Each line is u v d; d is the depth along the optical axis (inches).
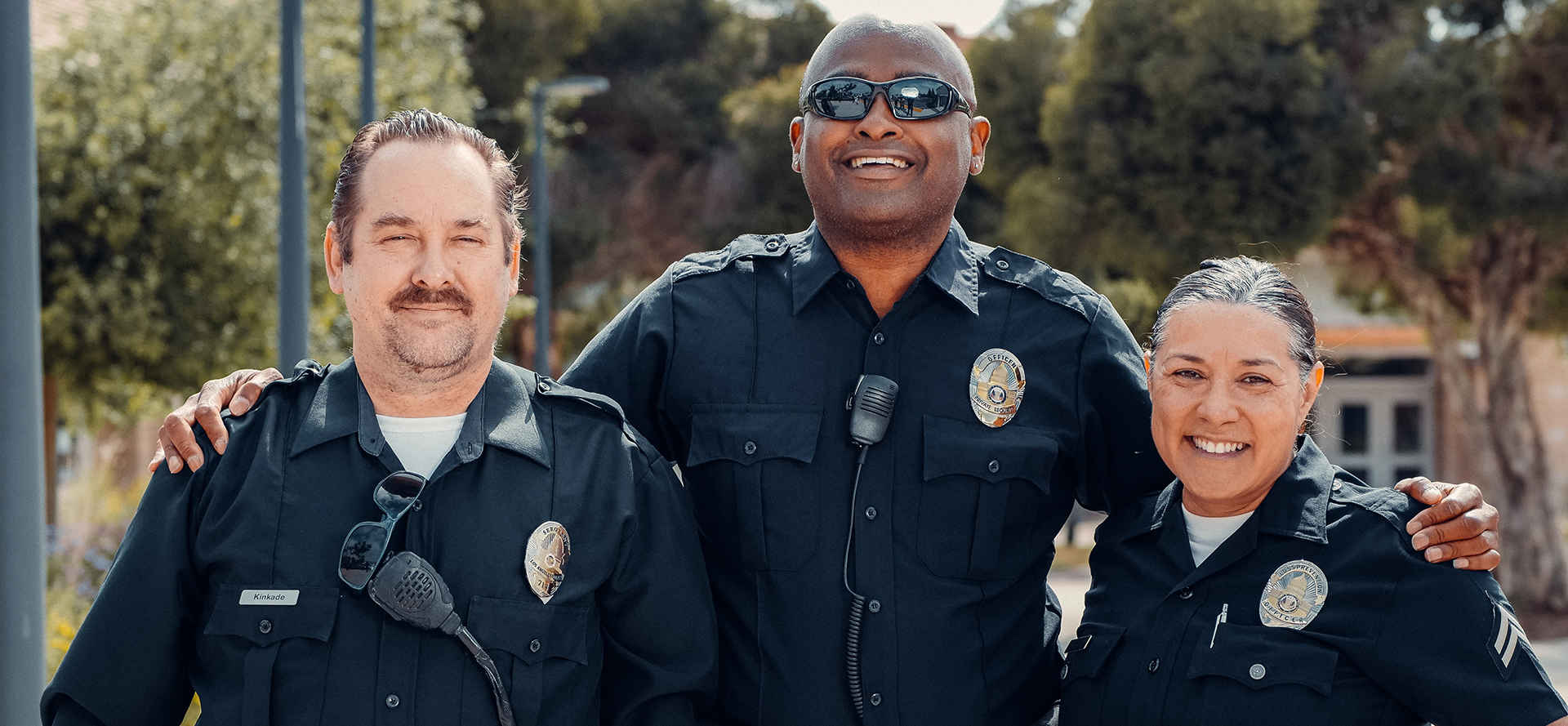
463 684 80.0
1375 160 502.3
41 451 164.1
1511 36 521.3
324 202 461.7
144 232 434.9
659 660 91.0
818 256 104.1
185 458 82.7
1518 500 565.0
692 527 93.9
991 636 99.4
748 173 868.6
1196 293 91.9
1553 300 597.9
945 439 99.4
